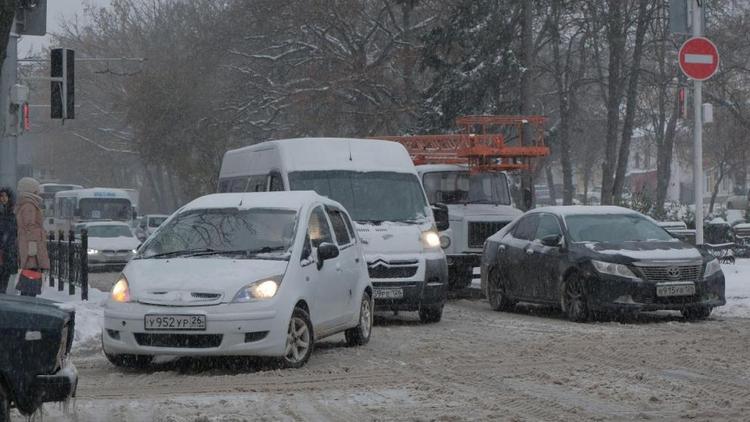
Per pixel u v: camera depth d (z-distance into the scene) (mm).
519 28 95688
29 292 34719
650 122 150250
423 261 37844
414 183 41250
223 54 121688
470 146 54688
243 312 25375
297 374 25391
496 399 21578
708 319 38344
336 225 31188
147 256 28016
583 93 127875
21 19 43062
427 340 32500
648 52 114250
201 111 129625
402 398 21812
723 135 142625
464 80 91250
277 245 27750
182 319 25312
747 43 107062
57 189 153250
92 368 27281
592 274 37125
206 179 129500
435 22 107125
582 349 29406
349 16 106250
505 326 36812
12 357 16141
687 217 85562
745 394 22000
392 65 107688
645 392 22250
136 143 139500
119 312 25875
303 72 112250
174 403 21438
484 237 51875
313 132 107688
